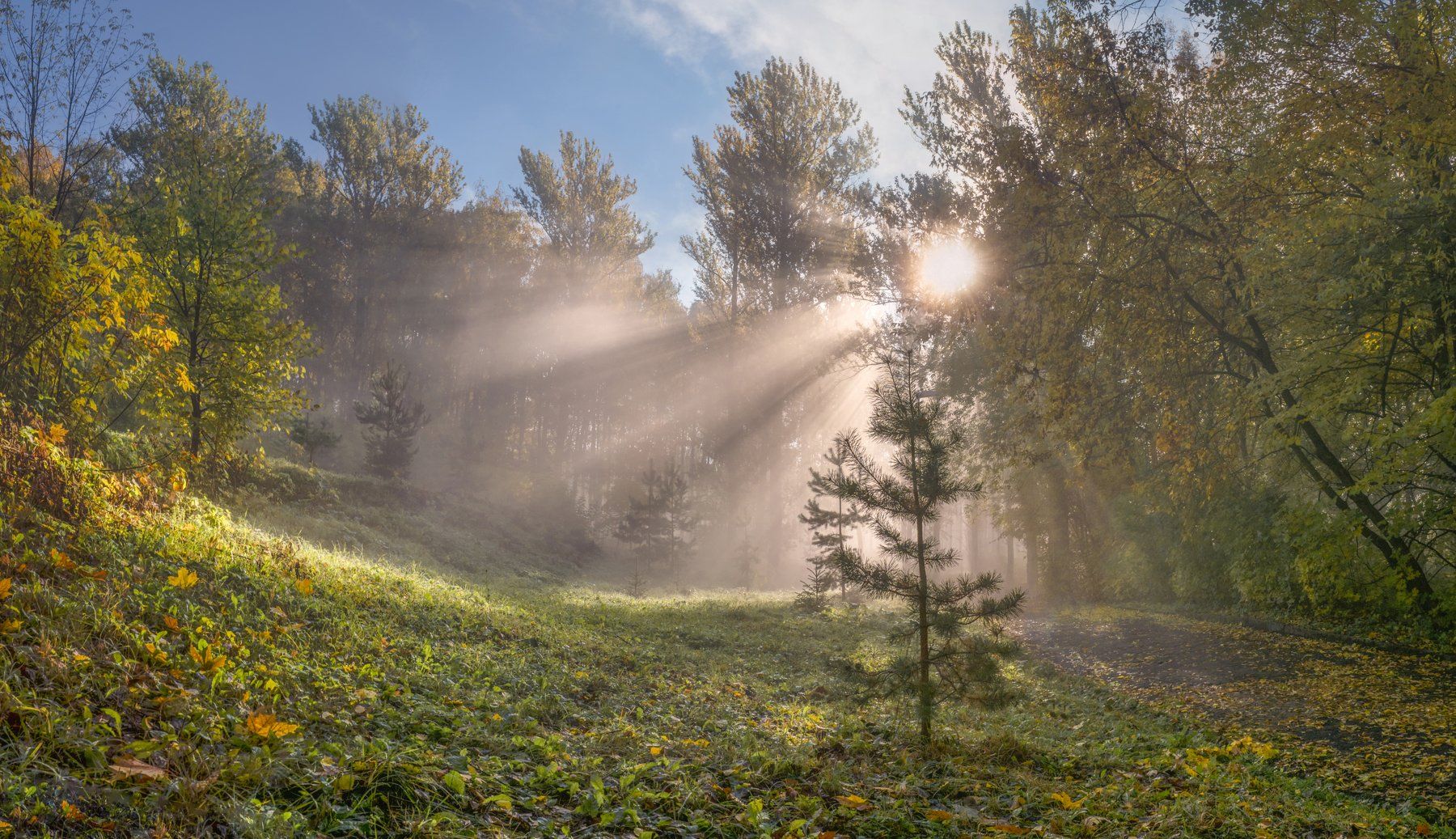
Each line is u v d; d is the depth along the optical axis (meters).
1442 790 6.71
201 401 15.16
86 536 7.36
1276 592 18.42
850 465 8.15
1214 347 18.17
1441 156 12.77
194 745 3.87
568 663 9.96
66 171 15.68
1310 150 13.88
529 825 4.03
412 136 54.00
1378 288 12.79
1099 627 19.84
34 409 8.93
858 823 4.89
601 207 56.88
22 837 2.75
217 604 7.15
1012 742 7.61
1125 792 6.02
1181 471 18.56
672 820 4.53
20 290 8.98
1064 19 16.23
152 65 40.31
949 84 25.12
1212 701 11.02
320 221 49.38
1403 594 14.07
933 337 26.11
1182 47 15.55
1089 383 18.44
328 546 17.78
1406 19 12.00
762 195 44.75
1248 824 5.19
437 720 5.80
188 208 15.24
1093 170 16.89
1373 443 12.51
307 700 5.29
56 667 4.14
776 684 11.49
